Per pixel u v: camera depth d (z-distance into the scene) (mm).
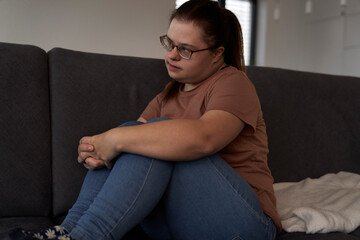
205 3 1010
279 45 4781
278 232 978
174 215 860
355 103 1694
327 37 4523
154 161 815
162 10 2520
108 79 1301
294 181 1522
